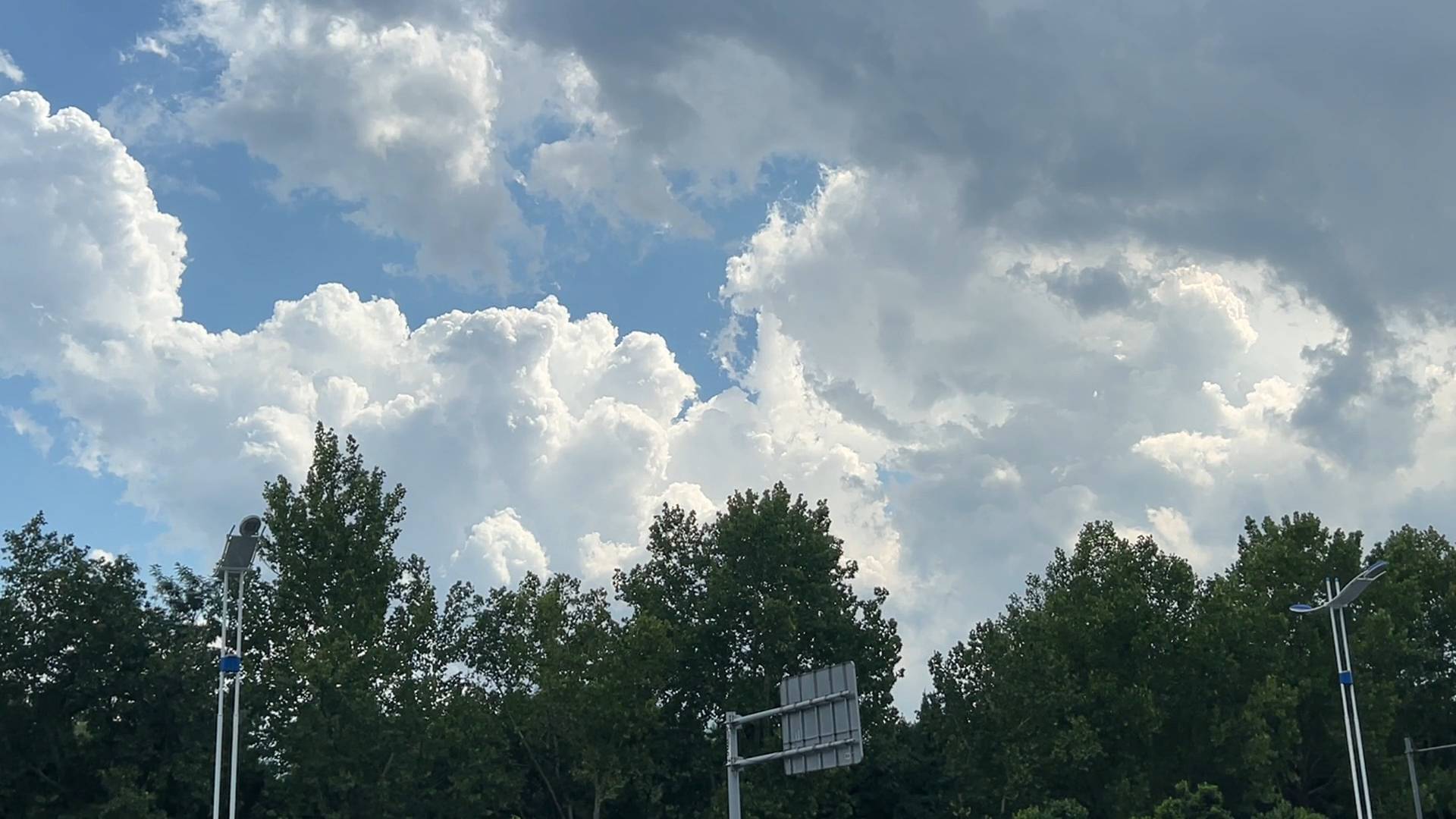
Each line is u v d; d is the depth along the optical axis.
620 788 57.16
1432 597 75.06
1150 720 63.50
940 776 66.44
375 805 53.47
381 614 57.19
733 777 36.47
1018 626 70.00
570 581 62.47
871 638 63.12
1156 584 69.44
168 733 54.59
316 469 58.41
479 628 61.91
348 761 52.72
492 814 59.50
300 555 56.66
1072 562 71.38
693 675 62.56
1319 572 70.94
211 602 57.88
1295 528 73.31
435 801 56.44
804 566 62.94
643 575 65.00
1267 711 64.31
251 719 54.41
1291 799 71.31
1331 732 67.06
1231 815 56.44
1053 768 63.38
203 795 51.78
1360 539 72.81
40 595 54.12
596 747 57.47
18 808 53.09
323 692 52.84
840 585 63.97
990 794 63.69
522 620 61.69
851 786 64.38
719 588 61.53
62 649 53.84
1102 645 66.56
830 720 33.84
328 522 57.06
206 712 53.81
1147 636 65.50
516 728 59.69
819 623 60.88
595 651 58.44
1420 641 71.56
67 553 55.47
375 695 54.25
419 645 58.94
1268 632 67.44
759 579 62.47
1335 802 71.44
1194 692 66.06
